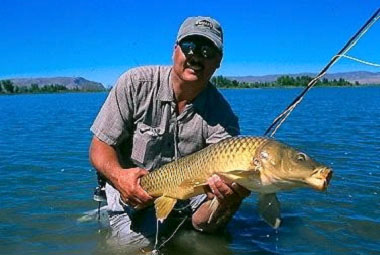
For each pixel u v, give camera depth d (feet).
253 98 58.85
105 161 5.84
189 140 6.08
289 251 5.63
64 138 16.71
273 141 4.56
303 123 21.31
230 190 4.85
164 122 6.00
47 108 44.09
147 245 5.87
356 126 19.34
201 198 6.29
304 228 6.32
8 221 6.71
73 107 44.86
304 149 12.65
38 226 6.51
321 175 4.25
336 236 6.04
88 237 6.11
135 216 6.32
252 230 6.35
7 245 5.85
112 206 6.35
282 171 4.40
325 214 6.81
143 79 5.94
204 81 5.73
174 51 5.74
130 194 5.52
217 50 5.52
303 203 7.30
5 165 10.80
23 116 32.09
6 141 16.07
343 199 7.47
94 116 30.35
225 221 6.06
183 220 6.22
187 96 5.88
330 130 17.87
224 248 5.78
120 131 5.97
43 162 11.18
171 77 5.90
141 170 5.56
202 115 6.01
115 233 6.21
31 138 16.94
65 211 7.15
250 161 4.53
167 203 5.19
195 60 5.55
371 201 7.34
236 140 4.70
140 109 5.98
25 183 8.87
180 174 5.06
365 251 5.57
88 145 14.44
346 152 12.00
